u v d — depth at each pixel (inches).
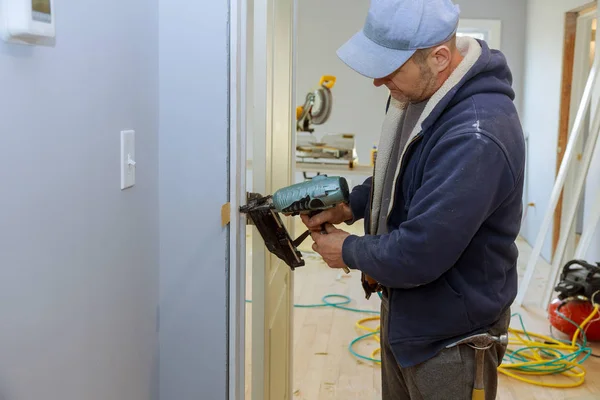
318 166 198.7
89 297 47.6
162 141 62.9
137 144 56.6
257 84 71.5
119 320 53.9
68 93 42.7
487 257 62.9
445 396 65.1
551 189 218.5
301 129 207.9
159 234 64.1
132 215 56.1
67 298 43.9
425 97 63.1
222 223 63.1
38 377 40.4
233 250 64.1
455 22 59.6
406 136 65.1
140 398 60.3
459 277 63.0
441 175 58.0
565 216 210.4
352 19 273.4
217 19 61.0
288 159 95.3
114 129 51.0
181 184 63.5
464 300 62.6
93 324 48.5
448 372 64.4
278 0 81.7
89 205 46.8
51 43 39.9
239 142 63.7
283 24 86.7
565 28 207.6
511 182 59.3
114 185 51.5
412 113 64.9
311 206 64.0
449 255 58.0
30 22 35.2
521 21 269.6
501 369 131.5
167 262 64.7
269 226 66.8
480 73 61.1
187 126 62.6
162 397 66.9
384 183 68.1
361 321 157.2
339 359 136.2
